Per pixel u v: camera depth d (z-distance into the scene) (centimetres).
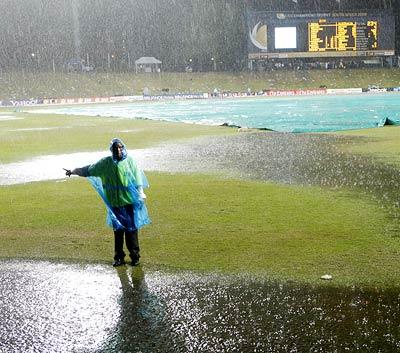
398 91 8019
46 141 2366
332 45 7994
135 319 491
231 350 423
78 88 8275
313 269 613
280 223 839
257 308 505
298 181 1232
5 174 1456
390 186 1130
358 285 557
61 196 1122
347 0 8575
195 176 1344
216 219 877
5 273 635
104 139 2386
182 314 498
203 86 8781
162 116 4034
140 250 713
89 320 493
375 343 425
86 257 693
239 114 4003
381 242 717
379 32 7931
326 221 844
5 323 490
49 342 448
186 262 656
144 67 9306
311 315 484
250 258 663
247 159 1633
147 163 1605
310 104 5150
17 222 893
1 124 3541
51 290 575
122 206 645
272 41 8038
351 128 2647
